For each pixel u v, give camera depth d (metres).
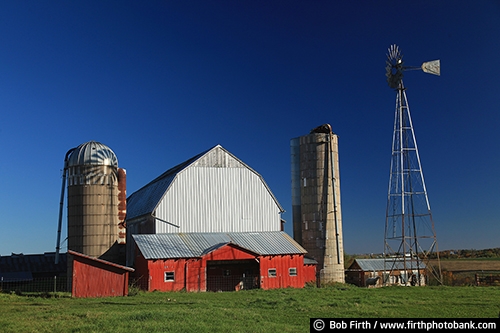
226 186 57.53
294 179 64.69
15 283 58.19
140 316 24.94
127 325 22.53
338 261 61.53
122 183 57.28
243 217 57.56
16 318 25.77
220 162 57.94
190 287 47.34
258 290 46.00
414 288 47.44
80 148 54.53
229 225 56.66
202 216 55.59
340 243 62.50
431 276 69.69
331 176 62.66
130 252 62.16
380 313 27.36
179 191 55.12
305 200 62.78
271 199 59.62
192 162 56.78
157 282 46.47
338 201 63.09
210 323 23.38
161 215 53.72
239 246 50.00
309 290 45.50
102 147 55.06
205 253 48.62
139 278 46.91
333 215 62.03
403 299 35.09
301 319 25.41
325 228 61.44
